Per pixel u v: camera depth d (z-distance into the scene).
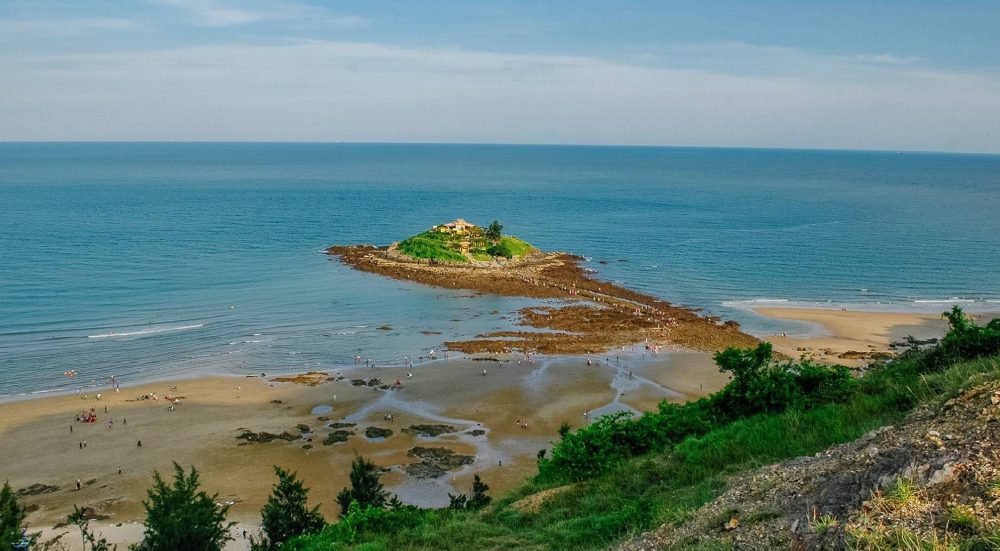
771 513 11.66
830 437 15.86
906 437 11.85
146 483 41.81
